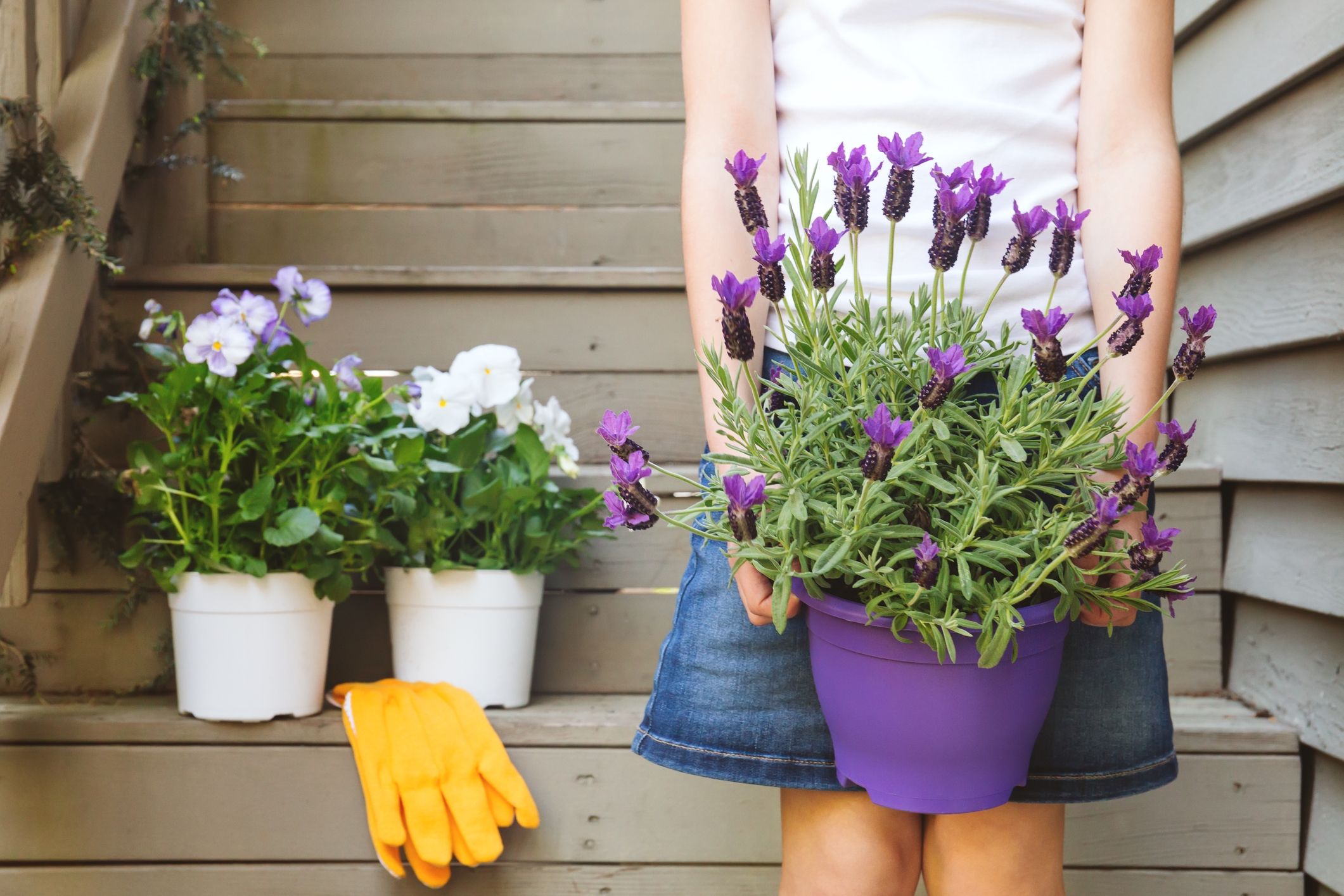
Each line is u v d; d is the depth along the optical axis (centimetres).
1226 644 144
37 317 120
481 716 125
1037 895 83
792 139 86
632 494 64
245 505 124
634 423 162
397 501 130
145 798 125
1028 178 82
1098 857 124
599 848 126
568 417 150
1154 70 82
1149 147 80
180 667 128
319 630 130
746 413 68
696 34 87
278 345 134
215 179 191
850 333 68
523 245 192
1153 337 76
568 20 214
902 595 63
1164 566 142
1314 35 119
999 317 80
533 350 163
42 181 123
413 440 128
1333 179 115
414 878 125
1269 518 132
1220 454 145
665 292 163
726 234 82
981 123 81
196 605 124
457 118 193
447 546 140
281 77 212
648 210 192
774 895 126
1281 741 124
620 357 163
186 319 157
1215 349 145
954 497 67
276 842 125
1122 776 85
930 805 69
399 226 192
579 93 214
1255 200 133
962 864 83
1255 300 135
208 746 125
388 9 213
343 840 125
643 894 126
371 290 162
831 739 83
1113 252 79
